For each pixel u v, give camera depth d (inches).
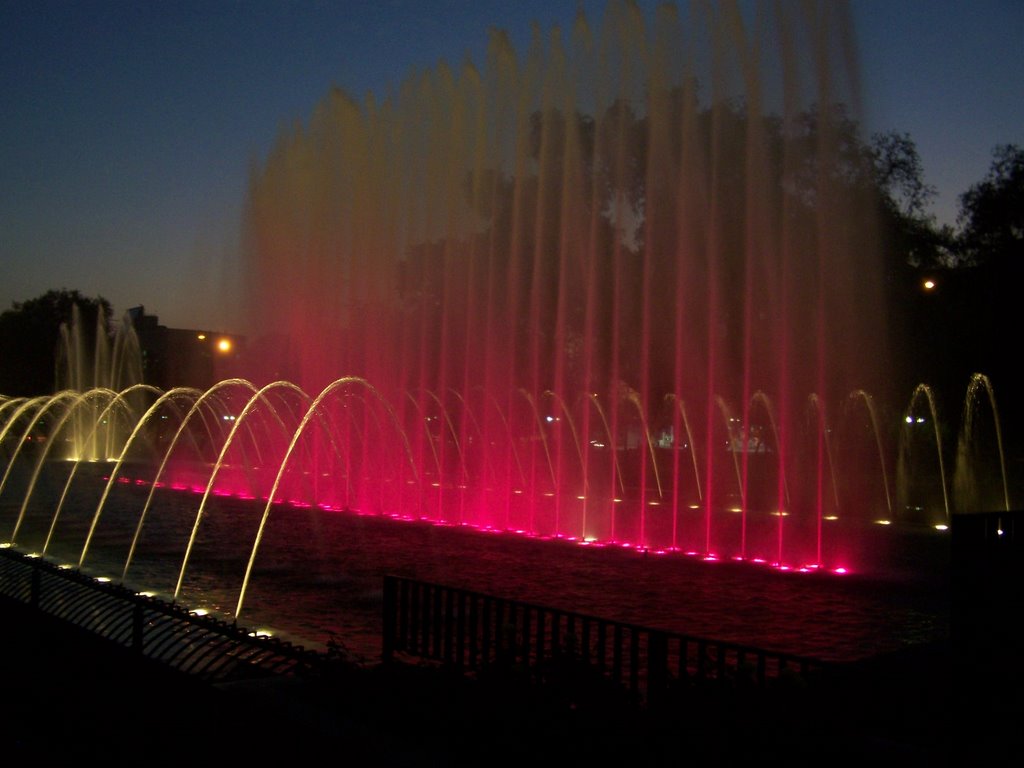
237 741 246.5
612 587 533.0
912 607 476.7
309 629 421.4
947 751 229.8
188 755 251.8
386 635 326.0
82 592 378.9
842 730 217.0
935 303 1225.4
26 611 381.7
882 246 1205.1
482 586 534.9
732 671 223.6
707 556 654.5
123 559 629.6
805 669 219.8
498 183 1090.1
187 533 765.3
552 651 245.8
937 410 1198.9
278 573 574.2
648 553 659.4
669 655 369.4
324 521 853.2
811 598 501.0
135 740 261.1
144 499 1052.5
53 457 1940.2
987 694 269.7
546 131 1048.2
